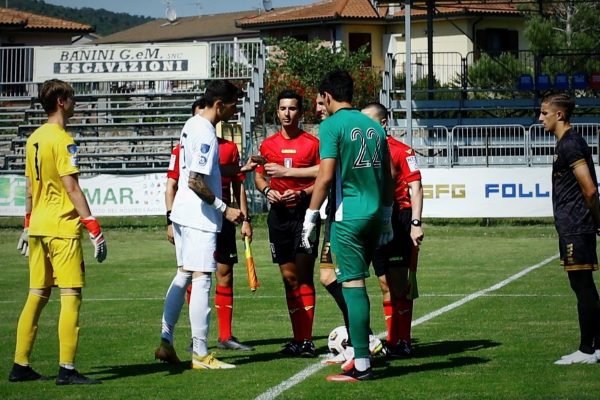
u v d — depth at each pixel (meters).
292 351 17.11
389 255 16.75
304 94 74.94
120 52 62.88
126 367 16.00
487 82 71.69
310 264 17.17
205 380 14.82
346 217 14.27
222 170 18.33
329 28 105.31
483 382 14.27
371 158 14.34
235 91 15.97
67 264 14.52
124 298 24.89
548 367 15.28
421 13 100.31
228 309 18.05
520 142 52.66
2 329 20.22
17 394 13.86
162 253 36.84
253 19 111.56
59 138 14.54
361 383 14.38
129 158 63.28
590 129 54.53
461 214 44.56
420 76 71.19
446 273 29.20
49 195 14.61
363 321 14.52
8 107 65.62
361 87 80.56
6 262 34.47
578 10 86.88
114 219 51.38
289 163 17.91
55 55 63.56
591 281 15.59
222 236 18.08
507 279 27.48
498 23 98.75
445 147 52.84
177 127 64.50
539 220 48.31
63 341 14.55
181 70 62.44
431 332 18.98
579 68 75.25
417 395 13.48
